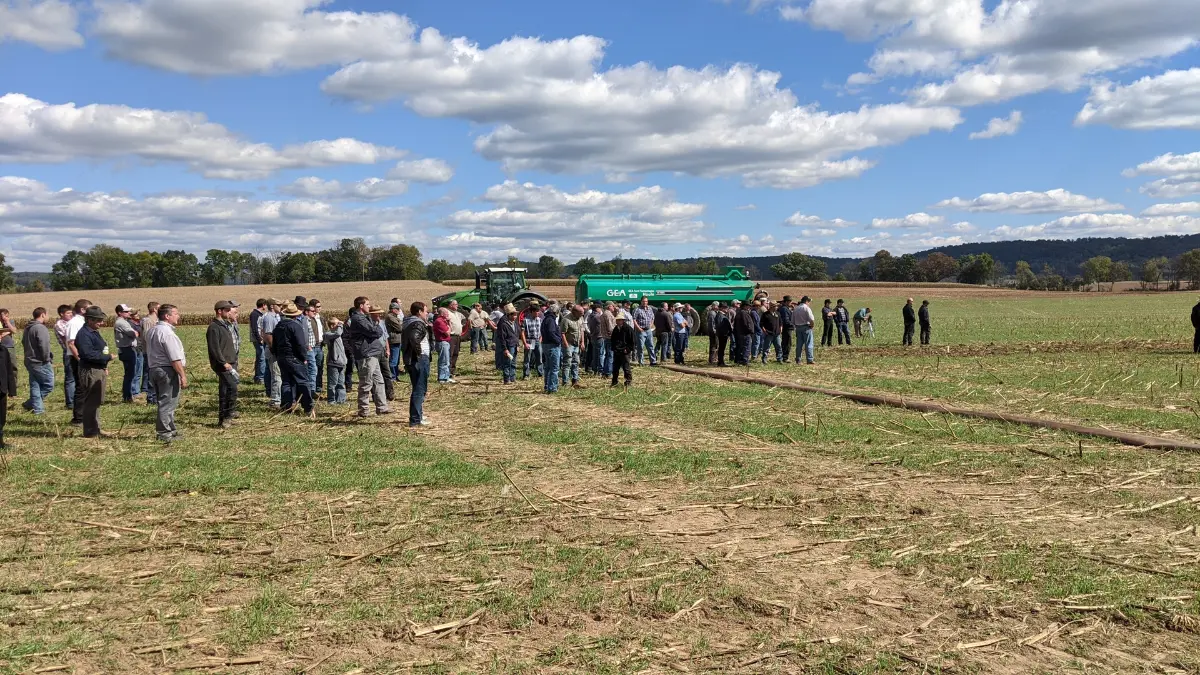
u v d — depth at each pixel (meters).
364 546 6.25
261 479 8.39
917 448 9.84
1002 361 21.77
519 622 4.85
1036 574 5.56
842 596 5.23
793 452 9.73
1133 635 4.65
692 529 6.68
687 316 26.88
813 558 5.96
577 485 8.20
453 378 18.09
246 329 42.22
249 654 4.46
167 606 5.10
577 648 4.50
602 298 32.91
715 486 8.11
